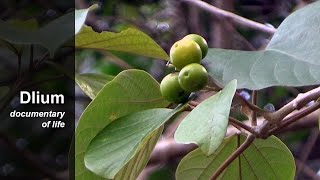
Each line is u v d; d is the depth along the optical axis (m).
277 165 0.69
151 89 0.58
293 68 0.56
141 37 0.58
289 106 0.57
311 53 0.57
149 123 0.54
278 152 0.68
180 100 0.54
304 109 0.57
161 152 0.92
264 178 0.70
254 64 0.57
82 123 0.57
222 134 0.47
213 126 0.48
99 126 0.57
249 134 0.60
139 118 0.54
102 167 0.52
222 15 1.03
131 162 0.59
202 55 0.55
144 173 0.95
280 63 0.57
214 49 0.59
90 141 0.57
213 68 0.57
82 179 0.58
